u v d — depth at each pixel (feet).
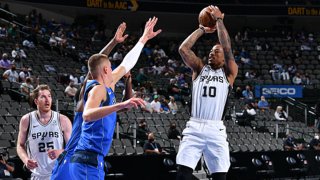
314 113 67.31
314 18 105.29
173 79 67.10
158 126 52.95
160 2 97.66
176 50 89.20
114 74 16.14
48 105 19.88
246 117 60.59
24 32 71.36
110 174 38.42
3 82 50.93
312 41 96.78
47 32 77.97
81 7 91.20
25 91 49.01
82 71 65.05
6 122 44.19
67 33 80.89
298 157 49.01
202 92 17.57
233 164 45.50
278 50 92.94
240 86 75.31
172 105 58.75
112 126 15.10
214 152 17.37
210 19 18.15
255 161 46.44
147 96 59.57
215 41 91.09
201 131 17.35
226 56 17.63
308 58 90.99
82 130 14.94
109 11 98.53
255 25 105.40
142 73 66.59
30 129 19.92
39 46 69.87
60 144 20.10
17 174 35.27
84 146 14.80
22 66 58.59
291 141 54.19
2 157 33.91
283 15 100.27
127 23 101.14
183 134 17.83
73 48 72.95
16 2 86.63
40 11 91.04
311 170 49.67
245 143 54.90
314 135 60.34
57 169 15.11
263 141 56.39
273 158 47.55
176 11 98.53
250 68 83.61
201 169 45.60
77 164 14.67
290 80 79.56
